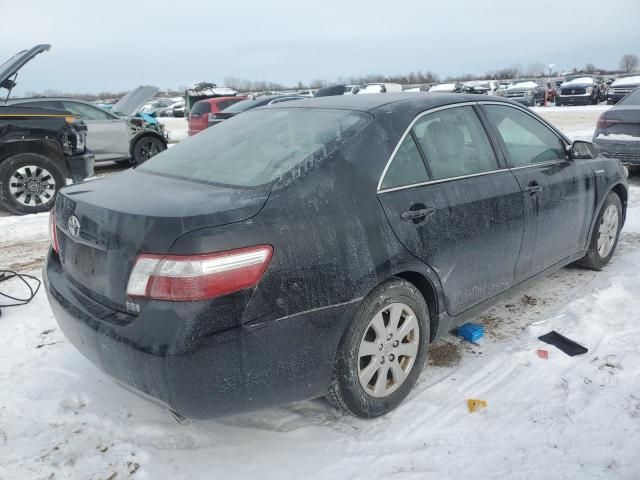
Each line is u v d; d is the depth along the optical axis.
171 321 2.11
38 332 3.76
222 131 3.35
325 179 2.52
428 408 2.87
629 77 29.66
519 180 3.47
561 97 31.25
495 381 3.10
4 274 4.86
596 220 4.39
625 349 3.34
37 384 3.12
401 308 2.76
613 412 2.75
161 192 2.53
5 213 7.63
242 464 2.50
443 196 2.94
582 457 2.47
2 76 6.89
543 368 3.18
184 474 2.44
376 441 2.63
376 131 2.80
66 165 7.71
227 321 2.15
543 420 2.73
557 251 3.96
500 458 2.49
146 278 2.15
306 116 3.10
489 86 30.69
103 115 11.30
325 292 2.39
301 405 2.94
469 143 3.29
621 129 8.03
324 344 2.44
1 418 2.82
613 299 4.04
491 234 3.21
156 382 2.16
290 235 2.30
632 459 2.44
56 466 2.48
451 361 3.32
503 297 3.52
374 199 2.62
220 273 2.13
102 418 2.79
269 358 2.28
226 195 2.39
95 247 2.40
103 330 2.27
